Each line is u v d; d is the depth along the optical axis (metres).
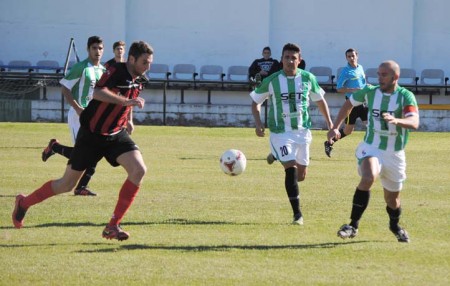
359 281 13.28
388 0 64.12
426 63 64.88
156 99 61.38
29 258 14.59
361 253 15.39
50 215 19.08
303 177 19.62
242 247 15.80
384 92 15.98
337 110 57.78
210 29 64.50
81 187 22.47
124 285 12.87
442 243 16.44
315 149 39.03
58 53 64.81
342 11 64.31
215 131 49.09
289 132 19.19
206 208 20.62
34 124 51.72
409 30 64.12
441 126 57.44
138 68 15.21
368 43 64.31
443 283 13.21
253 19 64.44
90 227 17.67
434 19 64.62
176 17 64.56
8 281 13.00
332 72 64.62
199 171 29.05
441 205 21.64
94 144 15.47
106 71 15.22
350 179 27.30
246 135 46.78
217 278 13.34
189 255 15.03
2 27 64.69
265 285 12.95
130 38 65.06
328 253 15.36
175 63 64.75
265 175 28.11
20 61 63.03
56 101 58.44
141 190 23.91
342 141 43.50
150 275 13.48
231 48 64.56
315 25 64.50
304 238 16.80
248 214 19.78
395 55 64.38
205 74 62.84
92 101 15.41
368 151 16.11
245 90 60.91
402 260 14.85
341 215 19.84
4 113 58.31
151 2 64.69
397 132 15.93
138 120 58.44
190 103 60.38
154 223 18.33
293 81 19.23
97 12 64.75
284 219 19.14
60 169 29.14
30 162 31.30
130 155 15.45
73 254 14.95
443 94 60.78
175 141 42.19
